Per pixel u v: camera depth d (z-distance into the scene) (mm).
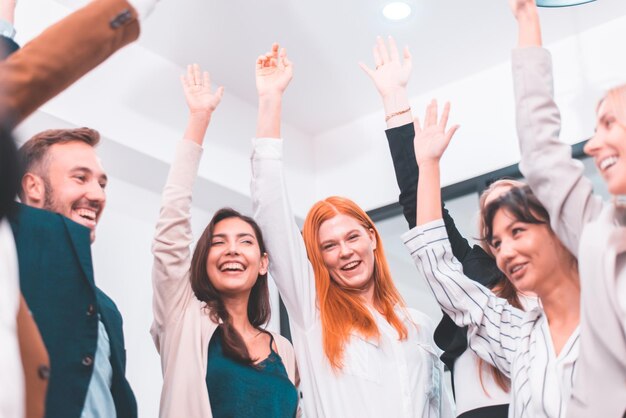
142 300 3414
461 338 1877
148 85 3549
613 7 3520
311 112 4273
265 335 2121
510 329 1682
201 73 3844
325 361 2072
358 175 4258
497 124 3842
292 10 3449
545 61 1457
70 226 1464
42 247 1405
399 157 2123
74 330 1398
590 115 3543
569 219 1385
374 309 2219
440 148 1913
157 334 2031
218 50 3686
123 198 3498
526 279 1470
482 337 1730
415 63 3896
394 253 4113
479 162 3844
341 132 4383
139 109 3469
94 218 1787
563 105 3641
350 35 3646
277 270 2129
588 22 3615
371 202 4172
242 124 4027
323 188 4359
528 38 1483
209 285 2100
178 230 1983
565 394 1362
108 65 3400
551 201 1397
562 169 1391
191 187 2037
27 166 1732
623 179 1270
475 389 1817
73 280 1421
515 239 1480
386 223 4184
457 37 3701
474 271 2045
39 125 3117
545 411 1381
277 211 2104
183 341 1925
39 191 1720
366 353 2074
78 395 1378
